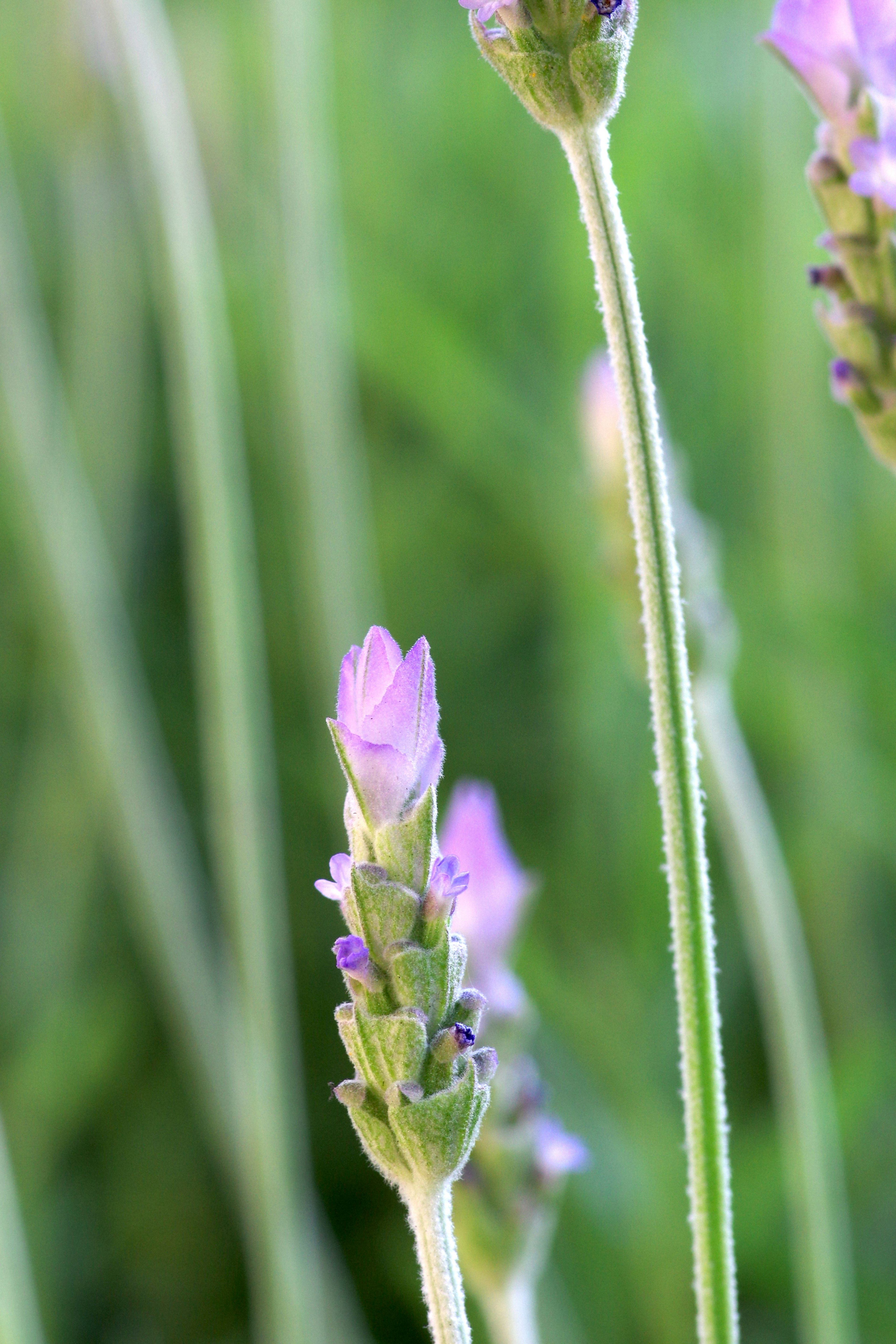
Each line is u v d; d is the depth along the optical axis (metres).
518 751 0.84
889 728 0.77
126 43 0.55
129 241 0.87
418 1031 0.35
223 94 0.86
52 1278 0.71
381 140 1.00
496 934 0.43
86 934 0.81
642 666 0.54
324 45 0.82
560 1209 0.67
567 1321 0.61
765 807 0.71
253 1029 0.55
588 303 0.83
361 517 0.83
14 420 0.68
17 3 1.03
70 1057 0.74
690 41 0.95
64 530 0.68
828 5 0.38
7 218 0.89
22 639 0.90
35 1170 0.72
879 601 0.85
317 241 0.69
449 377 0.82
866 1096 0.65
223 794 0.56
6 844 0.91
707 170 0.94
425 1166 0.35
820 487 0.81
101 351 0.87
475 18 0.36
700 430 0.91
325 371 0.69
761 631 0.78
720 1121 0.36
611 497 0.54
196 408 0.57
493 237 0.97
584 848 0.76
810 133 0.89
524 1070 0.43
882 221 0.39
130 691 0.78
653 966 0.72
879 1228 0.67
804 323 0.81
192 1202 0.74
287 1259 0.53
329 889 0.36
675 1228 0.65
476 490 0.90
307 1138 0.74
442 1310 0.35
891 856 0.76
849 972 0.74
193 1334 0.72
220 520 0.56
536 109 0.36
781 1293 0.64
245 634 0.65
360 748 0.35
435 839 0.36
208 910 0.85
